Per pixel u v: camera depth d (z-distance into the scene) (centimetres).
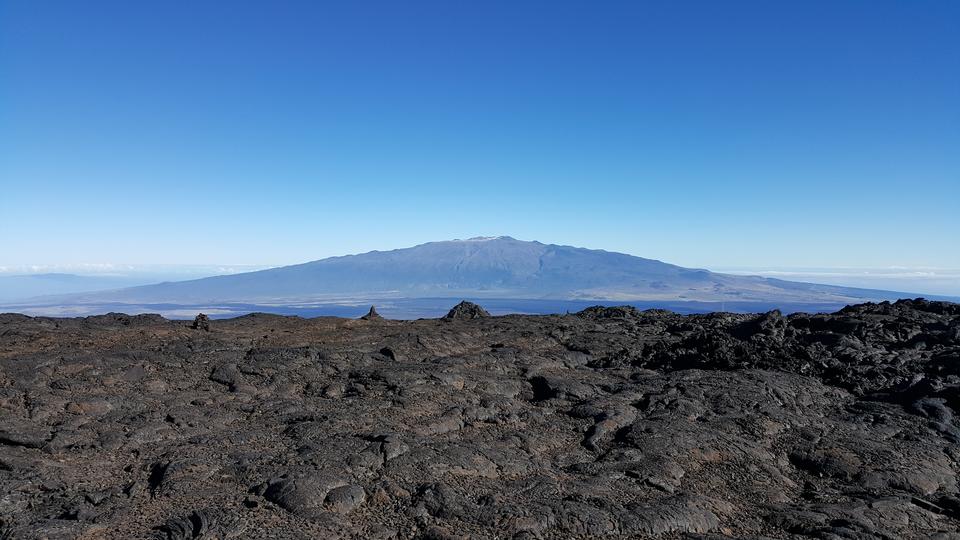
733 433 1638
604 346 2650
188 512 1043
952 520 1240
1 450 1278
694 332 2878
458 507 1107
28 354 1947
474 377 2023
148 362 1962
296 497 1094
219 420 1534
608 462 1405
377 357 2241
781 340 2553
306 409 1656
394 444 1338
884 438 1664
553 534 1059
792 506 1255
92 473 1207
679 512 1143
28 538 938
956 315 2877
